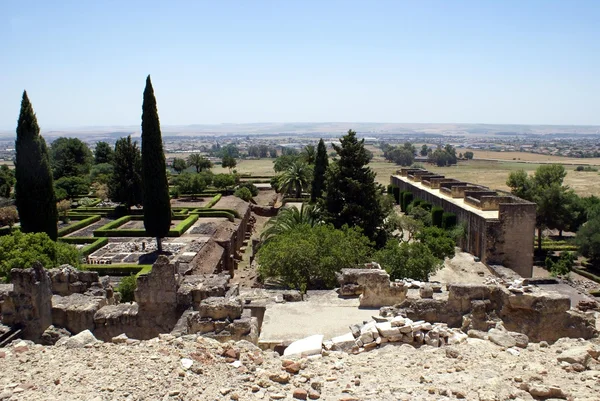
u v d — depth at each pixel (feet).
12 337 53.11
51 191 143.02
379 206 154.40
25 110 137.69
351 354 44.01
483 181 467.11
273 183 350.64
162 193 156.97
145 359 38.27
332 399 33.63
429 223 185.47
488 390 33.78
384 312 57.57
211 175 339.98
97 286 67.10
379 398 33.68
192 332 51.98
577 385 34.58
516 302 53.98
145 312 60.54
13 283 55.62
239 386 35.32
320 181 216.74
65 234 191.01
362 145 153.48
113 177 241.76
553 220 198.29
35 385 34.24
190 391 33.83
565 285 103.50
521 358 40.37
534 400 32.81
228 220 219.61
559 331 53.26
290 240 105.60
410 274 100.89
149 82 152.15
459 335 46.50
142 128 153.99
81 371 36.42
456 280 126.82
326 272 95.45
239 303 53.21
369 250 115.75
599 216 180.24
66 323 59.36
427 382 35.94
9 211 201.57
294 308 65.10
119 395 32.94
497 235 141.79
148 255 153.99
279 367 38.91
